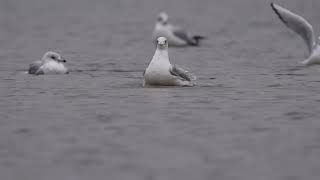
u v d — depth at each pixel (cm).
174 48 3231
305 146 1333
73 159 1264
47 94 1894
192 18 5138
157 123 1524
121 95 1850
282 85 2031
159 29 3328
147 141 1376
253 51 3047
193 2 6944
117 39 3656
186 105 1711
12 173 1195
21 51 3088
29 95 1883
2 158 1275
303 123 1518
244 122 1530
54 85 2047
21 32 4094
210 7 6266
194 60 2731
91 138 1402
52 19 5066
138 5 6650
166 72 1934
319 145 1338
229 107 1691
